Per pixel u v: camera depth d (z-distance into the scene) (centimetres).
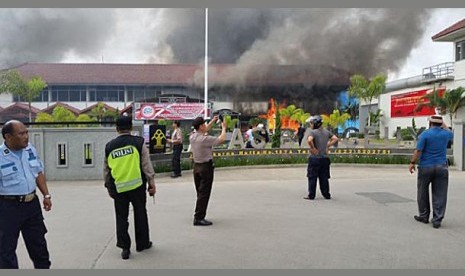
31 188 469
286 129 4300
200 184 756
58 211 882
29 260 566
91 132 1414
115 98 6938
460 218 798
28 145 481
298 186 1232
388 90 5303
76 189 1192
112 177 580
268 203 956
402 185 1228
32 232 476
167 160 1550
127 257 571
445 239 657
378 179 1373
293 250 600
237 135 1959
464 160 1627
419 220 771
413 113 4694
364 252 591
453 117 4016
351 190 1139
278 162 1842
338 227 731
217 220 787
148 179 605
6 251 453
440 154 739
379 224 753
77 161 1410
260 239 657
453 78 4188
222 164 1736
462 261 555
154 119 5069
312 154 1004
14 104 6500
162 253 591
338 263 546
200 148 747
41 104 6725
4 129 461
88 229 730
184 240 654
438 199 735
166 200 998
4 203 456
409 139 4153
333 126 4766
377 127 5059
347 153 1867
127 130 602
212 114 5038
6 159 457
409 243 635
